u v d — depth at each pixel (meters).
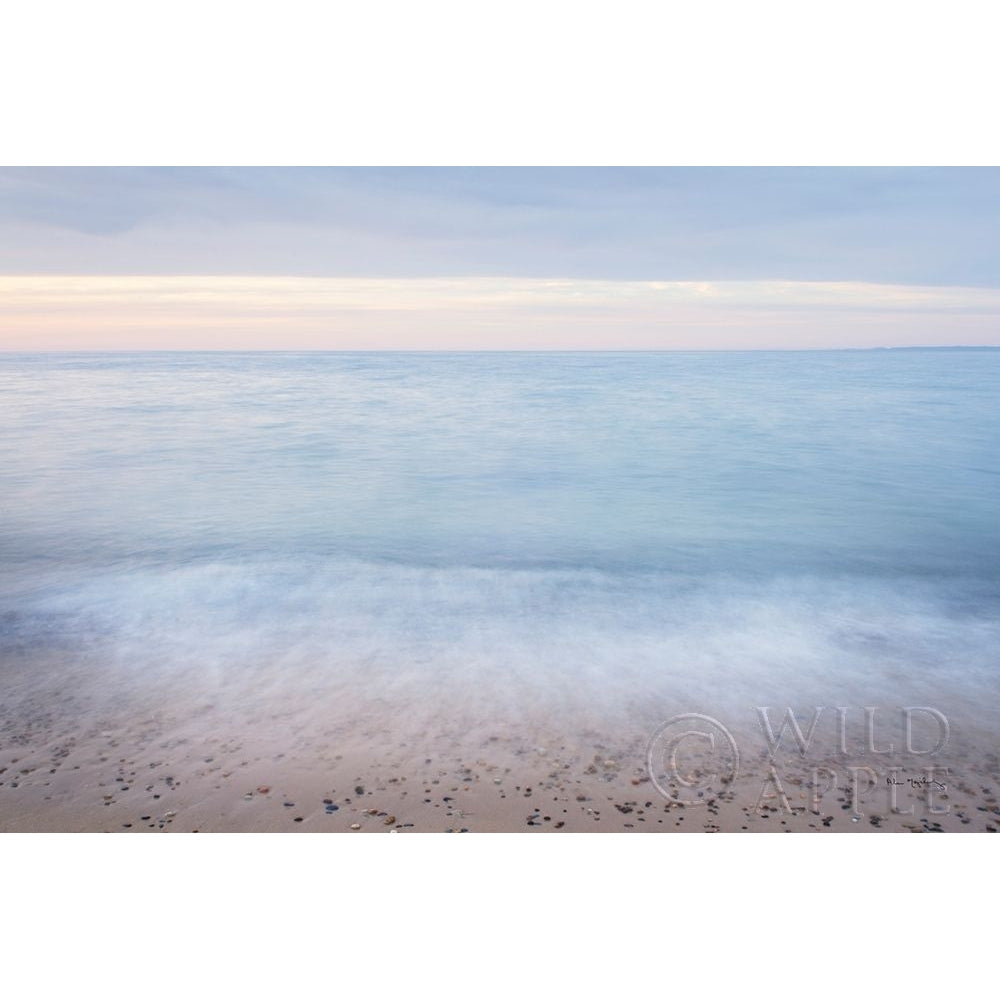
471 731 3.91
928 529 7.88
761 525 8.01
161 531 7.59
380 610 5.54
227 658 4.74
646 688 4.37
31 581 6.13
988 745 3.84
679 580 6.28
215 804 3.35
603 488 9.69
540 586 6.09
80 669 4.59
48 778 3.53
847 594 5.98
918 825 3.27
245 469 10.42
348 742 3.81
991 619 5.47
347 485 9.67
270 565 6.56
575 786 3.48
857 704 4.22
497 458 11.21
